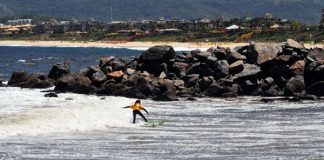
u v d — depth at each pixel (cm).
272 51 17412
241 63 17188
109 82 17238
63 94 16862
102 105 13762
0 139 9481
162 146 9069
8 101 15050
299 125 11212
